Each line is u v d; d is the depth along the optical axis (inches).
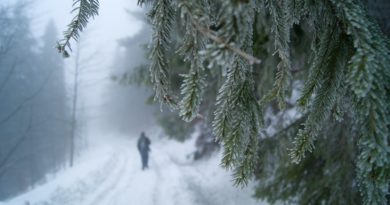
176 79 199.9
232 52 31.0
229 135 49.1
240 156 48.7
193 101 42.6
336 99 53.1
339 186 142.7
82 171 633.0
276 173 177.0
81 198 391.9
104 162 756.0
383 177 39.4
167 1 50.6
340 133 143.8
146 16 55.5
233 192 285.1
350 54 51.9
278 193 174.7
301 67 137.2
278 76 53.1
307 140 51.9
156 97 50.6
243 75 49.3
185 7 37.9
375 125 40.0
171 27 50.7
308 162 165.5
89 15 57.7
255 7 48.0
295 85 167.9
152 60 49.9
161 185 406.3
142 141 587.2
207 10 43.9
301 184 167.2
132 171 583.2
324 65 53.2
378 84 41.0
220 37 31.0
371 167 39.6
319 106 52.7
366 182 43.6
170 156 732.7
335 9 52.5
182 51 44.6
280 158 177.6
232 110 50.0
